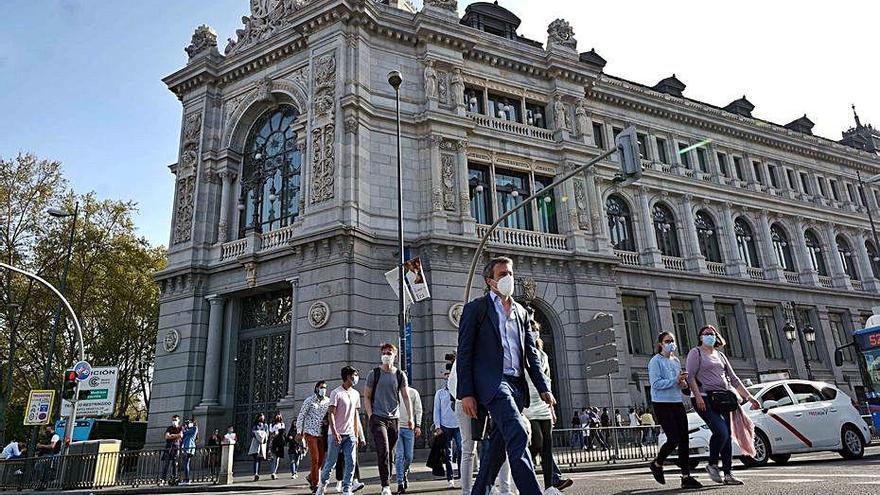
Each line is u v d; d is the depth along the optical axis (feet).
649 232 100.63
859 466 29.86
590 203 91.20
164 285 86.33
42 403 65.36
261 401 76.84
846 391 110.63
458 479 40.40
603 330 46.57
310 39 83.87
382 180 77.87
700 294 101.30
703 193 110.01
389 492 28.53
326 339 68.90
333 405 29.76
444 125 82.33
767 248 113.80
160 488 46.55
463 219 79.05
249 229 86.63
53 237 116.67
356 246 71.77
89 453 52.85
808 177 129.39
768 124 128.47
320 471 30.76
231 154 89.97
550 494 20.13
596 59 113.19
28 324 116.57
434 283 73.92
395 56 84.74
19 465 53.31
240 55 91.04
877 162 141.18
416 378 71.10
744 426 24.03
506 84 92.17
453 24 86.69
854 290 122.01
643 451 51.08
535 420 22.03
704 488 22.16
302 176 79.51
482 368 14.12
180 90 95.66
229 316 82.23
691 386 23.61
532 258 82.38
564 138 92.48
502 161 87.15
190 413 78.38
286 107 88.43
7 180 113.80
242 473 65.51
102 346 125.59
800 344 109.60
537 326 22.41
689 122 114.42
